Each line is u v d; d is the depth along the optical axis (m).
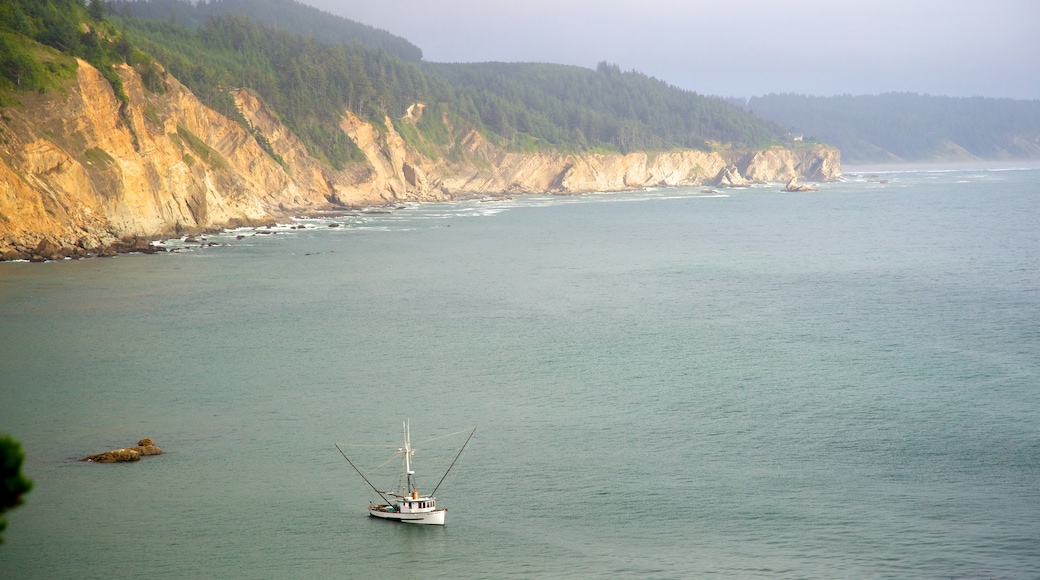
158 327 86.62
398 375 70.25
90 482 49.12
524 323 90.19
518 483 49.44
